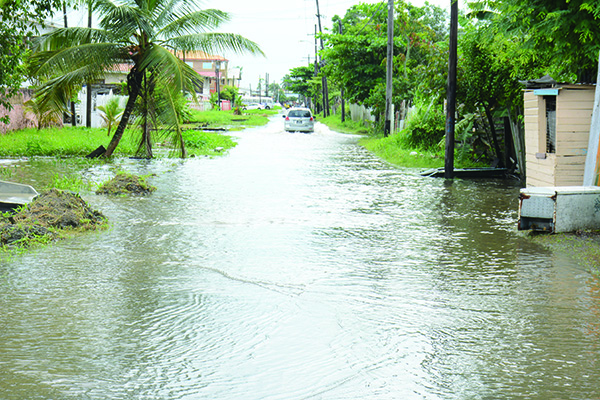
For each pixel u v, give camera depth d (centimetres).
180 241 865
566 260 765
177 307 582
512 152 1705
